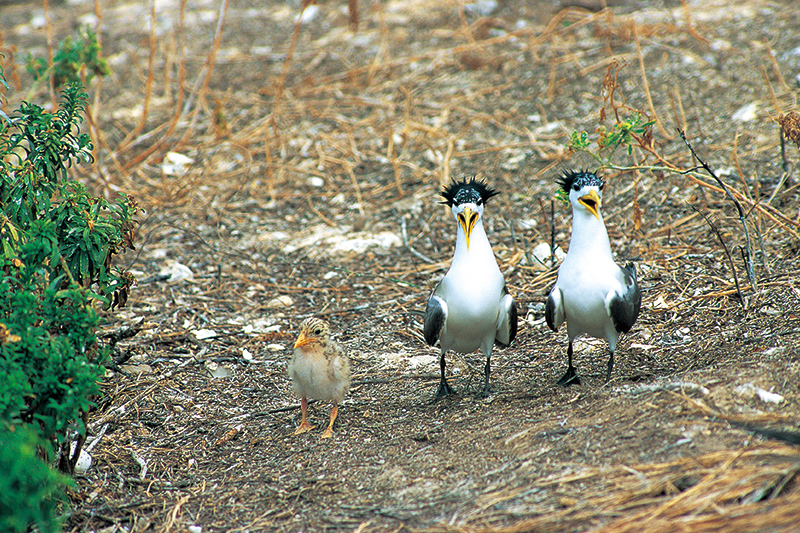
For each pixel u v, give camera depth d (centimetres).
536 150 1639
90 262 798
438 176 1619
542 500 638
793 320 918
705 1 2175
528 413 812
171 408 946
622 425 725
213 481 785
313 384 830
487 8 2380
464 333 879
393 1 2609
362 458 786
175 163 1766
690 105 1630
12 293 681
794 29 1866
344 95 2023
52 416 668
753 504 571
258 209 1595
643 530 567
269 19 2625
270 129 1897
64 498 703
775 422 667
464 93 1933
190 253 1428
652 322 1027
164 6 2764
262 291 1302
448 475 718
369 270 1348
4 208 789
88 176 1703
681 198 1344
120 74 2272
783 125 1089
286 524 686
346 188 1641
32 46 2461
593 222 843
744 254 1134
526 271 1270
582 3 2286
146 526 706
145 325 1167
